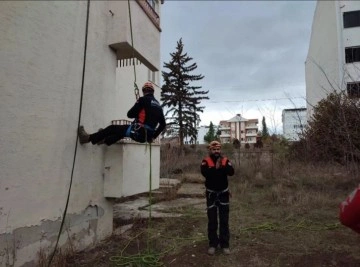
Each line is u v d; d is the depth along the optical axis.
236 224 6.98
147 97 5.62
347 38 22.52
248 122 81.12
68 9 5.16
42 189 4.52
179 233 6.49
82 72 5.49
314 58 27.77
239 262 4.99
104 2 6.24
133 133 5.36
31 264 4.28
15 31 4.10
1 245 3.84
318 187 10.69
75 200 5.28
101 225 6.02
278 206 8.64
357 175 9.10
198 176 15.09
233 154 17.45
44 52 4.61
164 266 4.90
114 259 5.09
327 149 10.46
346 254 5.19
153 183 7.31
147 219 7.56
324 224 6.91
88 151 5.64
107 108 6.29
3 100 3.90
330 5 24.03
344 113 7.45
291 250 5.41
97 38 5.98
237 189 11.06
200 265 4.92
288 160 13.92
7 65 3.97
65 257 4.85
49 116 4.69
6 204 3.92
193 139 36.06
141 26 6.87
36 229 4.39
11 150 4.00
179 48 37.34
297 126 13.72
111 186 6.05
